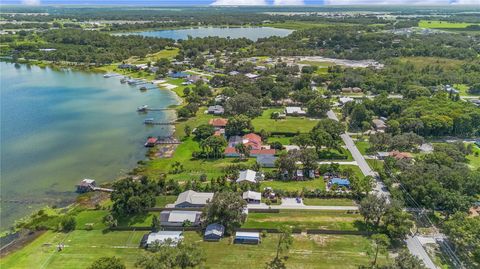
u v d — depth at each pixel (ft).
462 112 458.91
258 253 245.24
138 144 441.27
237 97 540.11
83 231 271.90
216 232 259.19
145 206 289.33
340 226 272.51
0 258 244.63
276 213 291.38
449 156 362.94
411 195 300.61
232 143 423.23
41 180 352.08
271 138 454.81
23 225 281.54
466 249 244.01
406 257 210.18
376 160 384.27
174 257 208.95
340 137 438.81
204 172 363.76
